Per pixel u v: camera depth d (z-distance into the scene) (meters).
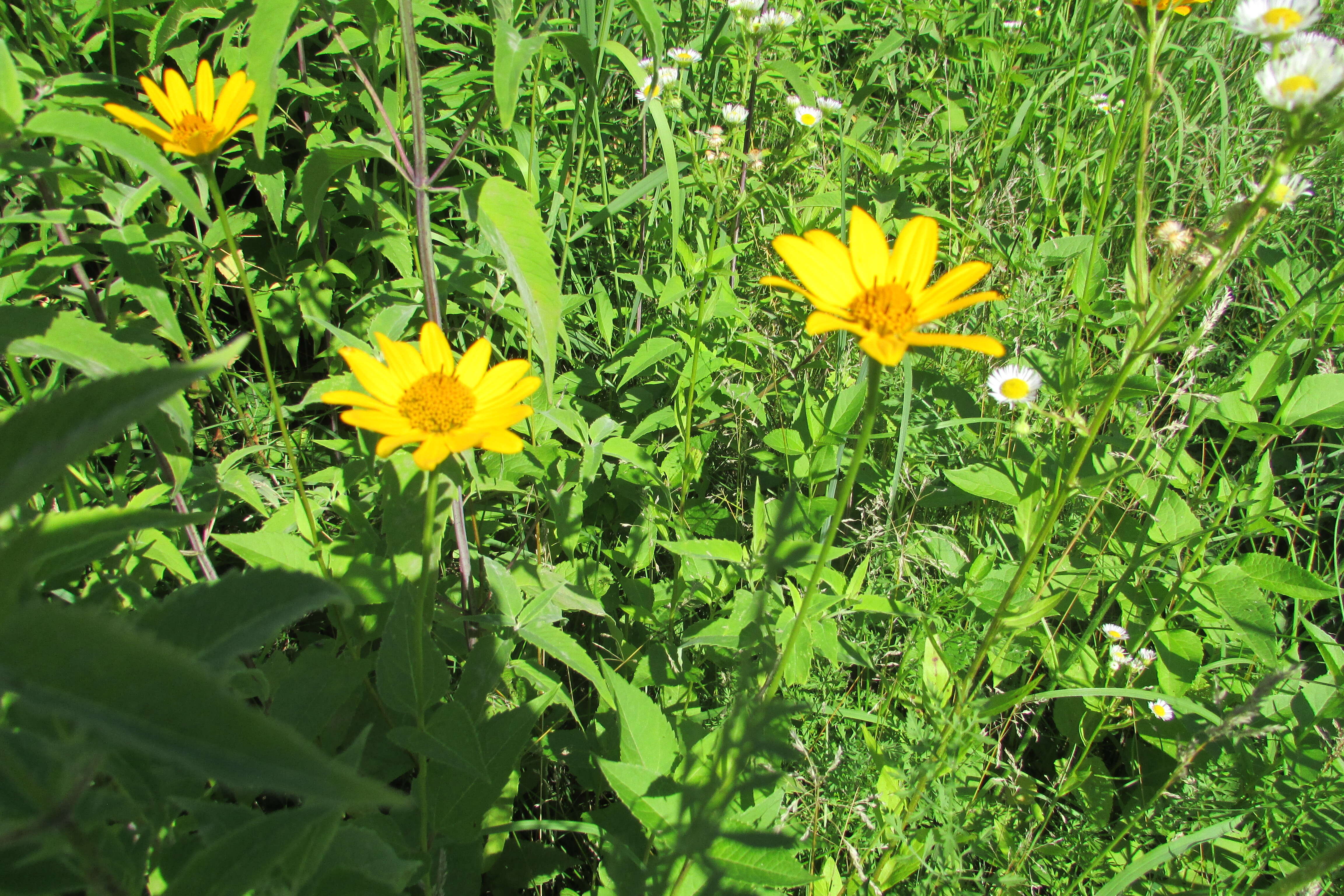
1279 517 0.42
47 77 0.33
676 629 0.40
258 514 0.43
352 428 0.47
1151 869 0.31
